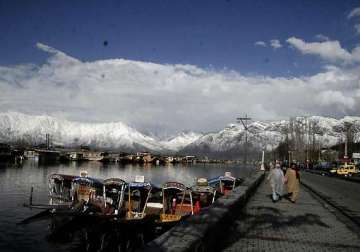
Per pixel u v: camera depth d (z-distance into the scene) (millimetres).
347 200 23781
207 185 31688
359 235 12008
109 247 24688
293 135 122438
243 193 17781
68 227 26938
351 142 130750
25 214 37188
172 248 6547
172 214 26562
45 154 191750
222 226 10461
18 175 89500
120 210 27609
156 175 118438
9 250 24422
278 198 21625
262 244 10383
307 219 15023
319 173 83875
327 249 10070
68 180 33125
